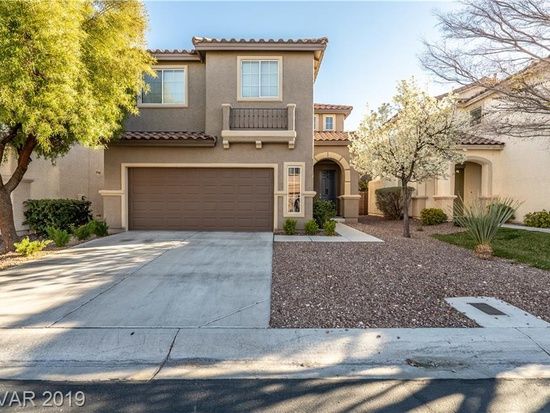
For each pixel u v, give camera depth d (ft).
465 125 37.78
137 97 46.19
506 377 11.85
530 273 24.04
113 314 16.63
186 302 18.33
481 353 13.30
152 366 12.59
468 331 14.92
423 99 37.40
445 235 42.34
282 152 43.27
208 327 15.30
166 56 45.37
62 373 12.09
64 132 26.96
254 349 13.58
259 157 43.24
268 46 42.60
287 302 18.31
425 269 24.79
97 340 14.11
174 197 43.91
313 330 15.03
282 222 43.29
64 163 51.44
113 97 29.63
